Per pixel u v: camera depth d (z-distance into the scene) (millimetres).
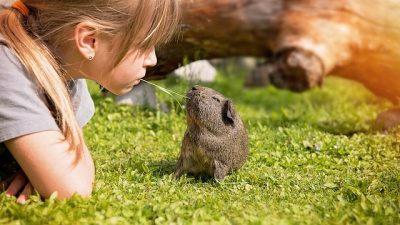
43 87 1144
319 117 2061
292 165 1428
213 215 1100
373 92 2197
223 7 1944
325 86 3061
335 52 2105
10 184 1168
